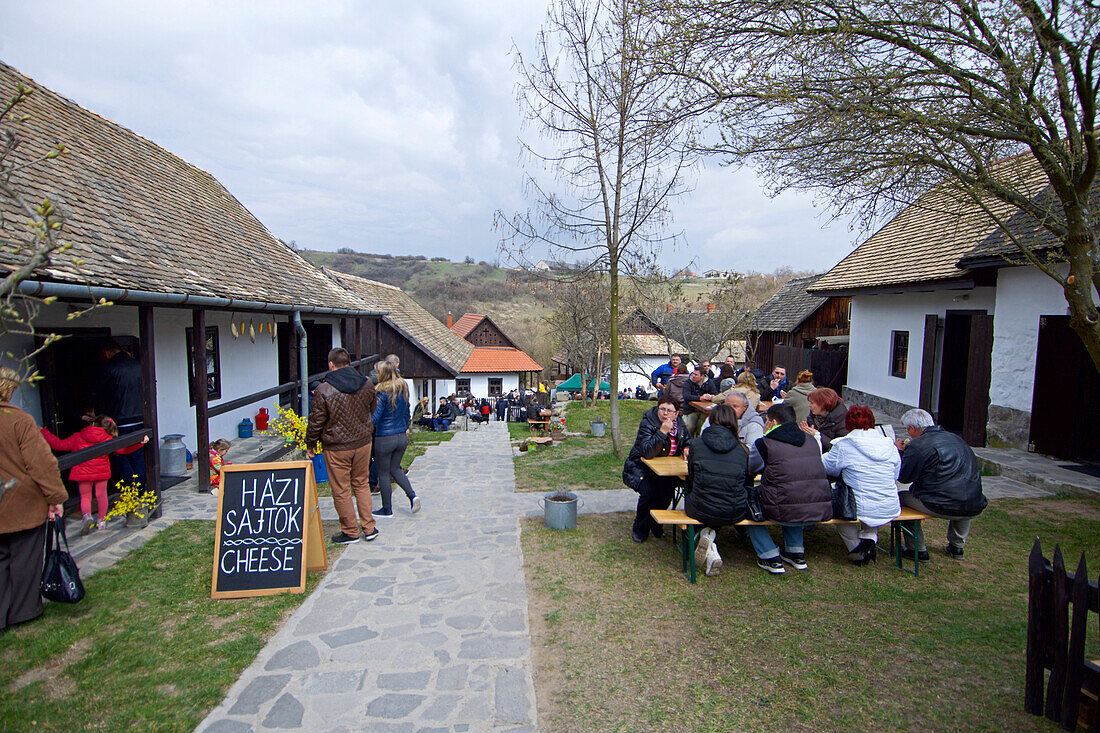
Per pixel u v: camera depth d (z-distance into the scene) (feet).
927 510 16.84
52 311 22.31
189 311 31.40
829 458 17.21
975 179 16.43
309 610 14.69
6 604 13.10
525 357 133.59
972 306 36.09
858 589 15.66
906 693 11.06
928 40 15.56
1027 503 22.82
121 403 21.67
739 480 15.93
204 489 24.80
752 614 14.32
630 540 19.85
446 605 14.98
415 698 11.07
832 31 15.53
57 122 27.94
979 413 32.01
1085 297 14.82
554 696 11.18
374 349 61.72
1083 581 9.51
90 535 18.95
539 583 16.33
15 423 12.71
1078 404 27.22
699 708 10.74
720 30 17.02
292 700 10.98
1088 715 9.64
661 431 19.47
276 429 28.73
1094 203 18.38
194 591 15.65
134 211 26.73
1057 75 13.91
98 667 11.96
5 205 18.17
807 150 17.60
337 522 21.99
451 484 28.73
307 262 49.37
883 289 41.73
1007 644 12.74
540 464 34.06
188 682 11.50
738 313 63.77
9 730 9.91
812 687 11.32
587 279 32.32
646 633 13.50
